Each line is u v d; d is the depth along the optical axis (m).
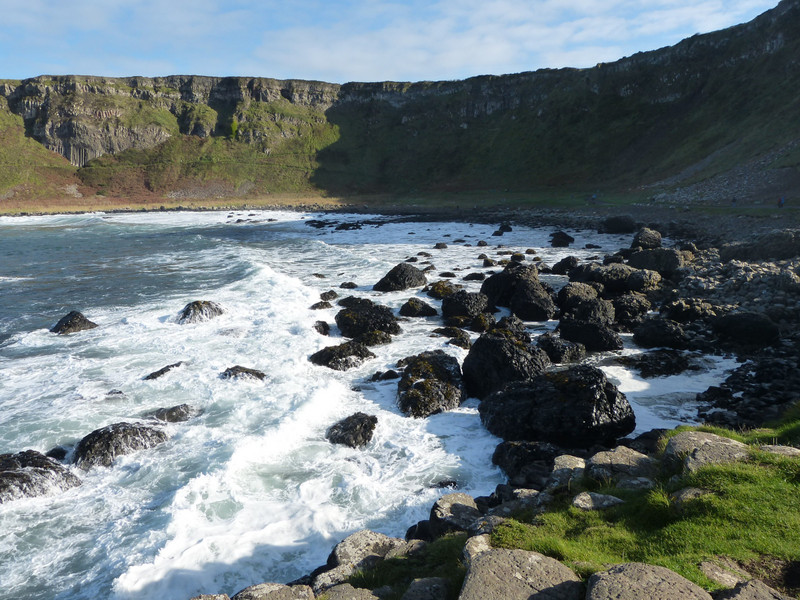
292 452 11.20
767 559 5.12
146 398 13.76
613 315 20.47
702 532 5.65
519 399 11.99
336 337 19.48
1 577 7.64
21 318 21.61
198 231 59.72
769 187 50.03
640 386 14.55
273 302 23.66
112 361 16.50
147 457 10.86
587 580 4.80
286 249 42.25
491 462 10.79
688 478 6.77
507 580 4.81
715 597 4.34
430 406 13.17
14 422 12.32
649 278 24.23
